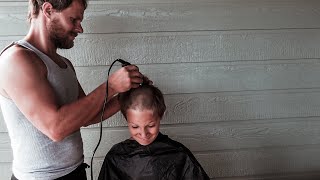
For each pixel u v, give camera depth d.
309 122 1.42
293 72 1.38
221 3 1.31
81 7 0.94
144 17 1.29
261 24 1.34
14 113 0.91
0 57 0.89
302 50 1.37
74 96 1.02
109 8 1.27
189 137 1.37
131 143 1.11
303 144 1.43
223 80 1.35
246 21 1.33
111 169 1.12
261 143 1.41
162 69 1.32
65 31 0.93
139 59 1.30
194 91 1.35
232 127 1.39
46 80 0.88
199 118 1.36
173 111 1.35
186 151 1.10
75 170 1.01
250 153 1.41
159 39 1.30
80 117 0.88
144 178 1.10
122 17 1.28
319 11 1.35
